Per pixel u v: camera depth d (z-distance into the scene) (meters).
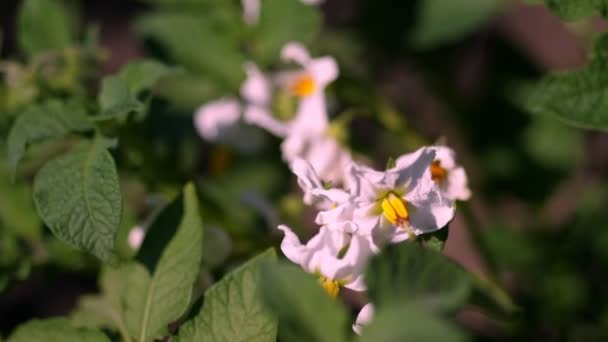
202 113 0.67
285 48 0.62
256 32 0.63
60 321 0.48
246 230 0.59
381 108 0.63
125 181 0.60
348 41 0.70
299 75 0.63
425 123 0.79
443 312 0.39
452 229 0.80
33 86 0.57
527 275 0.70
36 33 0.61
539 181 0.73
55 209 0.48
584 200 0.71
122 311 0.49
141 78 0.51
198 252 0.48
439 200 0.46
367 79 0.68
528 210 0.73
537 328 0.69
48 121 0.51
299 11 0.62
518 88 0.74
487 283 0.52
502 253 0.69
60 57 0.59
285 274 0.40
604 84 0.47
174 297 0.48
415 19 0.70
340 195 0.46
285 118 0.63
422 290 0.39
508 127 0.74
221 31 0.65
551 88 0.47
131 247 0.56
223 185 0.73
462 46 0.80
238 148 0.68
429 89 0.74
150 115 0.59
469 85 0.79
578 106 0.47
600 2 0.46
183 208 0.49
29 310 0.82
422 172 0.46
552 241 0.70
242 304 0.45
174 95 0.67
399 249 0.39
